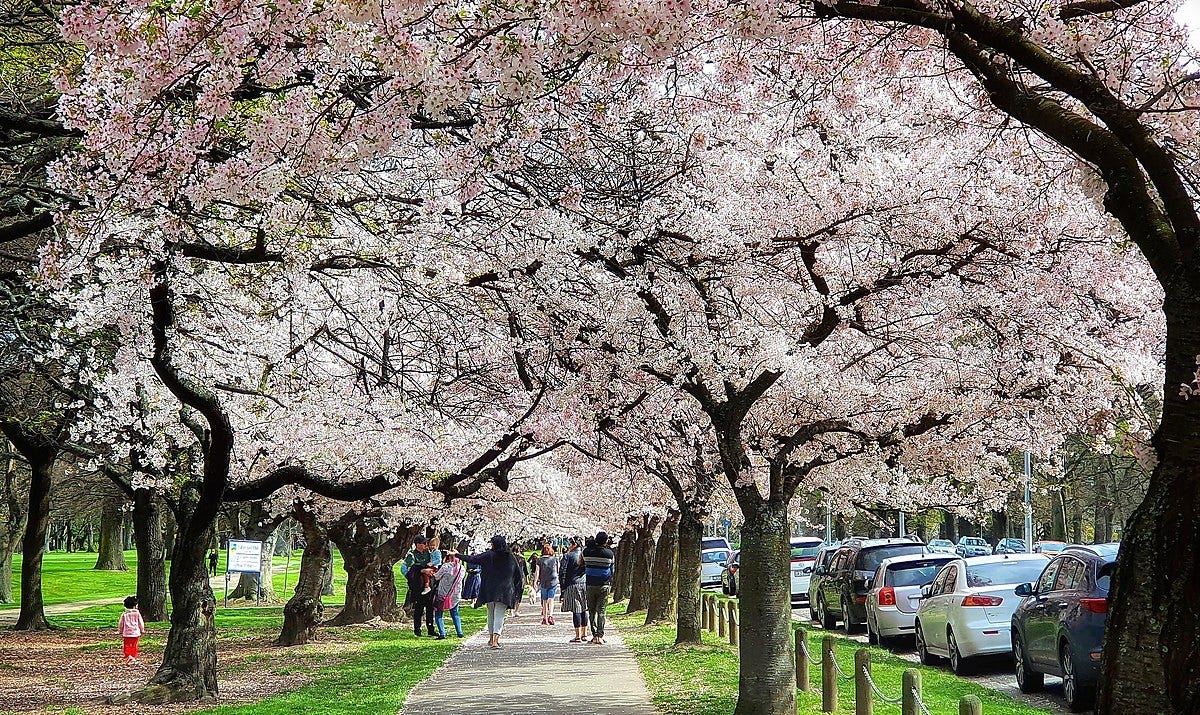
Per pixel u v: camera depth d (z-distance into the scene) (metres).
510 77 6.09
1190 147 7.37
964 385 14.53
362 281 12.19
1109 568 12.92
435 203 10.34
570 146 10.02
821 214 11.09
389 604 30.91
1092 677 12.59
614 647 21.36
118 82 7.11
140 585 30.05
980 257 11.91
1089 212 11.46
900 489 22.28
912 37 8.18
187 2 6.44
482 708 13.18
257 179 6.96
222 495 14.48
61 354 13.79
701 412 14.31
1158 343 13.23
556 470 25.03
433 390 14.66
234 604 42.81
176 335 14.29
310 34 6.66
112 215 8.66
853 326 12.29
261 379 17.62
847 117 11.59
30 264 13.65
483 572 22.47
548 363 12.61
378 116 6.66
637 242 11.17
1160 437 5.83
